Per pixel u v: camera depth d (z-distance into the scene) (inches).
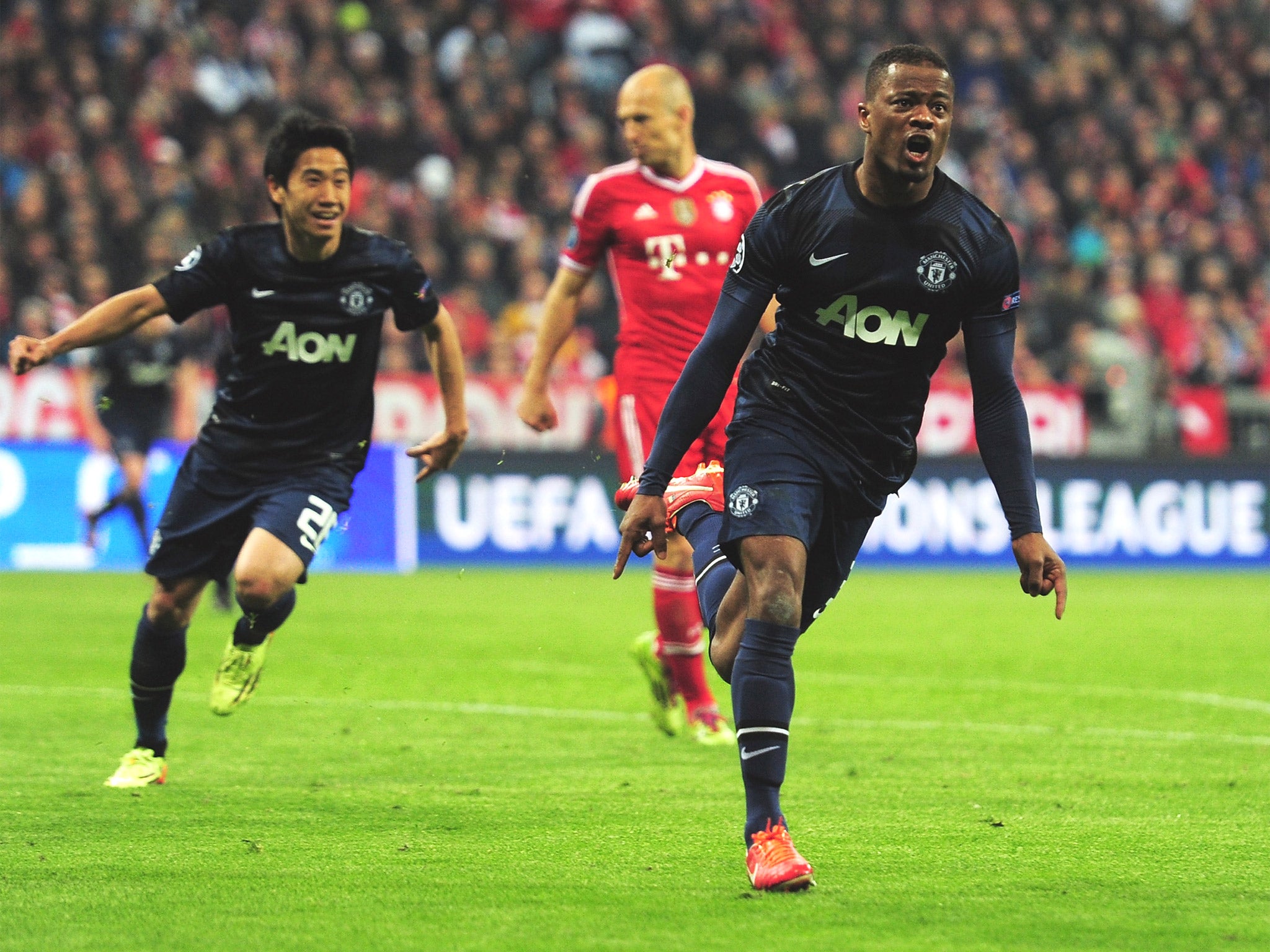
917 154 545.6
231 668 767.1
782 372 583.2
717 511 640.4
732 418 597.0
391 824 658.8
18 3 2610.7
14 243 2295.8
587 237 986.7
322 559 2234.3
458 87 2844.5
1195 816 686.5
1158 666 1298.0
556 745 890.1
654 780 775.1
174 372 1734.7
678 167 969.5
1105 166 3127.5
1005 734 941.8
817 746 895.1
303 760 830.5
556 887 545.0
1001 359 581.9
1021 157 3110.2
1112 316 2787.9
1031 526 571.2
